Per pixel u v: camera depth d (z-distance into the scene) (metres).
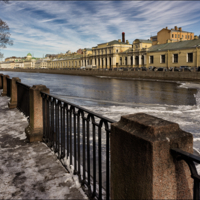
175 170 1.66
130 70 61.91
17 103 8.78
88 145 2.85
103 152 5.00
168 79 44.84
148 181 1.62
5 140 4.97
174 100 17.44
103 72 67.69
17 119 6.91
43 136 4.94
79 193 2.83
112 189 2.12
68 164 3.54
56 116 4.05
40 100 4.90
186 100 17.45
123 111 11.35
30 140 4.84
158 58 61.47
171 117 10.11
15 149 4.42
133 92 23.89
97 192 2.87
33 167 3.58
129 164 1.82
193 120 9.47
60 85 34.53
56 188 2.95
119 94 21.86
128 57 76.38
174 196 1.68
